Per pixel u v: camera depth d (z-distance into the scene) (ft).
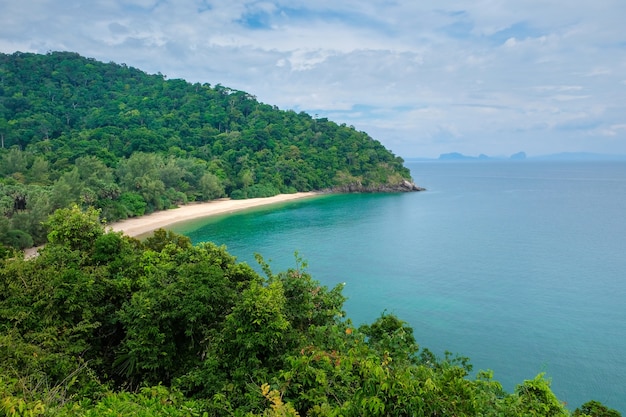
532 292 151.64
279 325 48.44
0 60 628.69
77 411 30.42
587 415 56.18
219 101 615.57
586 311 133.90
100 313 64.23
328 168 500.33
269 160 478.59
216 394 41.75
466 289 155.33
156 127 515.91
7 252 83.66
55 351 52.85
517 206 391.24
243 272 76.54
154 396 35.78
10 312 56.13
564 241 237.45
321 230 266.36
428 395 26.20
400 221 303.68
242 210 347.15
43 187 239.50
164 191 328.08
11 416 26.32
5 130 422.41
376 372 27.22
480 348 110.11
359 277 170.30
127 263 78.18
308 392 35.14
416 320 127.54
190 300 59.31
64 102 581.94
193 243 224.12
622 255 204.64
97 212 87.92
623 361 103.09
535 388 39.17
